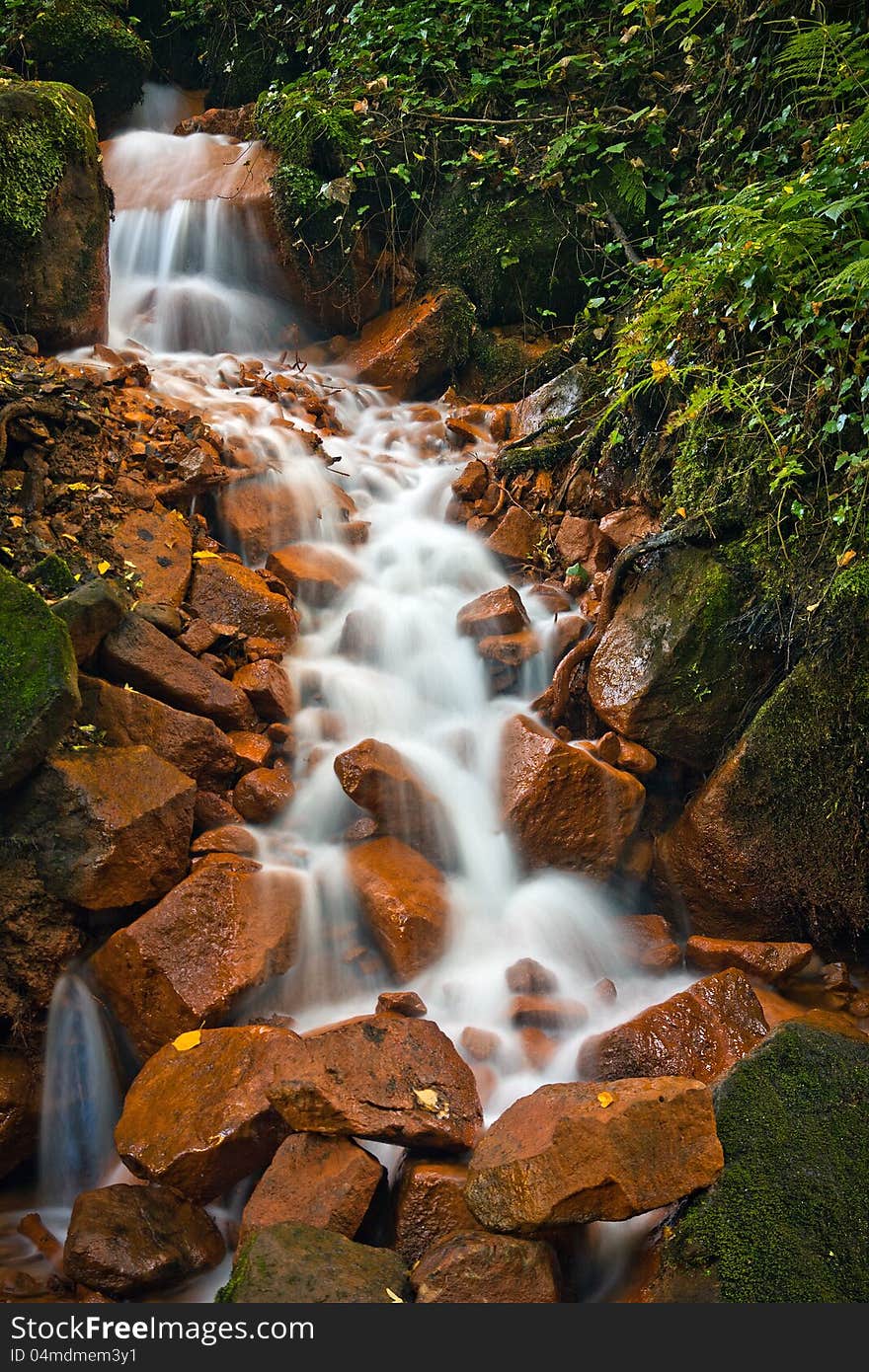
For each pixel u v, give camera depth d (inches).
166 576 185.2
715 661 183.8
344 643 198.5
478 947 163.8
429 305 297.3
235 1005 144.4
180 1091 130.2
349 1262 109.7
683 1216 115.9
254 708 180.7
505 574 224.5
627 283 282.8
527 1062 144.5
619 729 186.9
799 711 174.6
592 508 229.9
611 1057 142.9
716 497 192.4
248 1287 106.3
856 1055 134.4
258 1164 127.6
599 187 296.8
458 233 308.0
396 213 311.4
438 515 240.2
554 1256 113.3
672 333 219.6
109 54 346.0
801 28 243.1
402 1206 118.3
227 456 217.8
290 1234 111.3
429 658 200.5
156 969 141.1
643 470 217.2
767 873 175.0
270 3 378.6
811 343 188.5
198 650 179.9
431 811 169.8
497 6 329.4
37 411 191.0
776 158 247.6
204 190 312.2
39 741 145.8
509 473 242.1
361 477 242.2
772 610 181.6
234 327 305.9
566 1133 112.8
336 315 311.3
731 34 268.5
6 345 230.1
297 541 216.1
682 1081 120.5
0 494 182.4
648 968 169.5
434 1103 124.3
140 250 310.3
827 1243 112.6
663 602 190.2
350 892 161.8
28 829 147.2
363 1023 130.3
